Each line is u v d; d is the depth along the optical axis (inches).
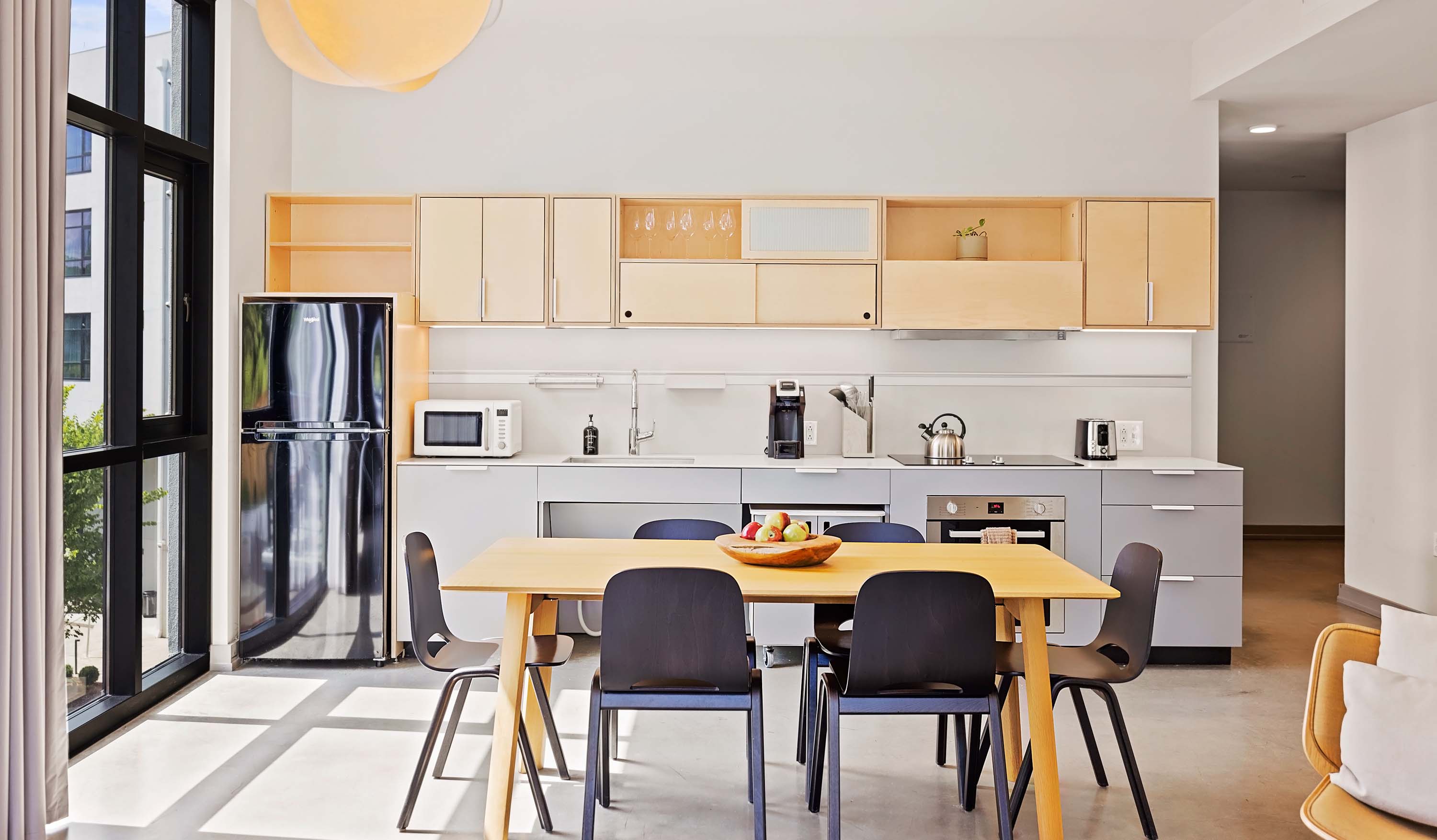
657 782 110.0
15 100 87.4
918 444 180.5
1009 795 99.4
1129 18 166.2
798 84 177.0
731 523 158.6
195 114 148.9
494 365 179.6
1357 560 200.4
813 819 100.4
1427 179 178.9
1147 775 112.2
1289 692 143.0
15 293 87.7
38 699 91.4
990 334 172.4
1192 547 156.4
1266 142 207.3
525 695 114.1
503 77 177.0
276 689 141.6
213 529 151.3
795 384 170.6
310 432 152.3
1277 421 283.3
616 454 180.2
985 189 176.7
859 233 166.1
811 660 112.5
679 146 177.2
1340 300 280.8
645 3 162.6
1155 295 166.1
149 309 139.1
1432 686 72.2
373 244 166.9
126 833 95.3
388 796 104.5
